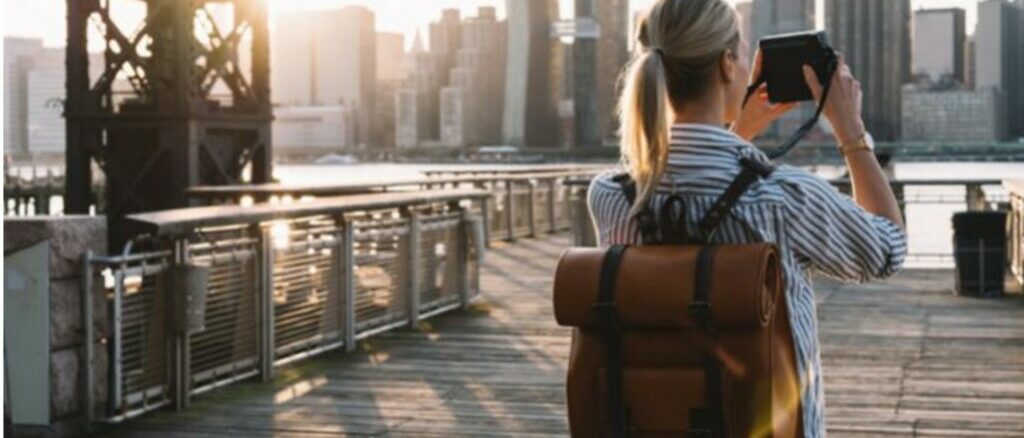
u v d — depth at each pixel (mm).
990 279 12227
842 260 2197
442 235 11023
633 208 2219
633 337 2098
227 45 19984
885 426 6402
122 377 6500
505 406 7070
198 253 7098
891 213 2227
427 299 10758
